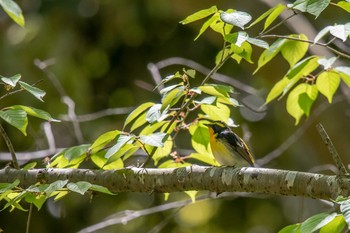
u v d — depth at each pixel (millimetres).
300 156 15305
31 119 15680
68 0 17562
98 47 18391
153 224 16781
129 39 18469
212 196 10516
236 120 16656
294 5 6203
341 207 4926
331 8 15422
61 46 17344
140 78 18484
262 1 13156
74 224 16469
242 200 17719
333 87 7750
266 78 13570
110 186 7027
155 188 6922
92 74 18391
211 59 17734
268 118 17078
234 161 8703
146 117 6328
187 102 6578
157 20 18250
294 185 6230
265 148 17094
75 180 7090
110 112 13523
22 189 6547
